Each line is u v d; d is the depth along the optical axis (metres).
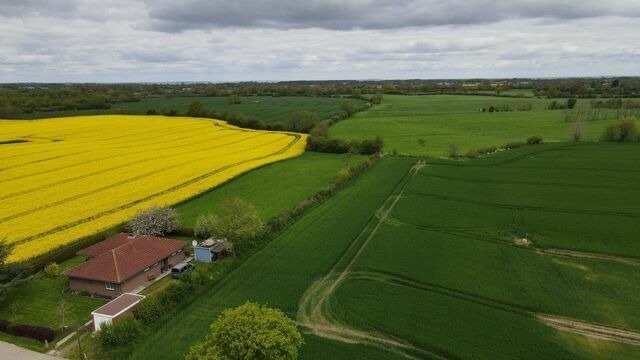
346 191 70.75
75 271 41.50
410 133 131.88
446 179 76.88
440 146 111.88
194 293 39.31
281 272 43.44
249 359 25.16
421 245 49.56
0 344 33.69
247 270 43.97
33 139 107.25
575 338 33.22
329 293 39.66
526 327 34.44
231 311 27.28
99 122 139.75
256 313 27.03
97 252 46.34
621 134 109.12
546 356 31.05
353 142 105.94
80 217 56.75
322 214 59.84
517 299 38.41
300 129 140.38
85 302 40.16
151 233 51.69
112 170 79.25
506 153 96.69
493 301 38.31
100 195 65.38
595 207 60.81
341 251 47.84
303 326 34.69
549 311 36.62
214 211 62.12
